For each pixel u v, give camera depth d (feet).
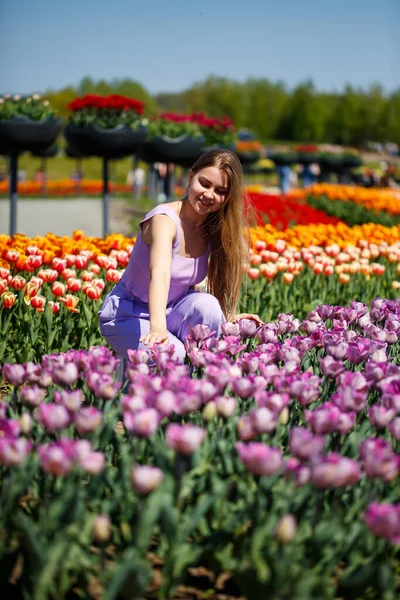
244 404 9.72
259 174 196.13
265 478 7.52
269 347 11.34
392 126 338.95
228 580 8.07
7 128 30.30
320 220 43.83
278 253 23.00
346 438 9.23
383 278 24.06
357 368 12.26
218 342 11.05
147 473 6.71
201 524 7.93
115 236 22.77
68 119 36.32
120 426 12.56
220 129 53.47
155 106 325.21
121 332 13.66
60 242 21.53
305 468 7.13
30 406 8.89
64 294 16.20
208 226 13.57
